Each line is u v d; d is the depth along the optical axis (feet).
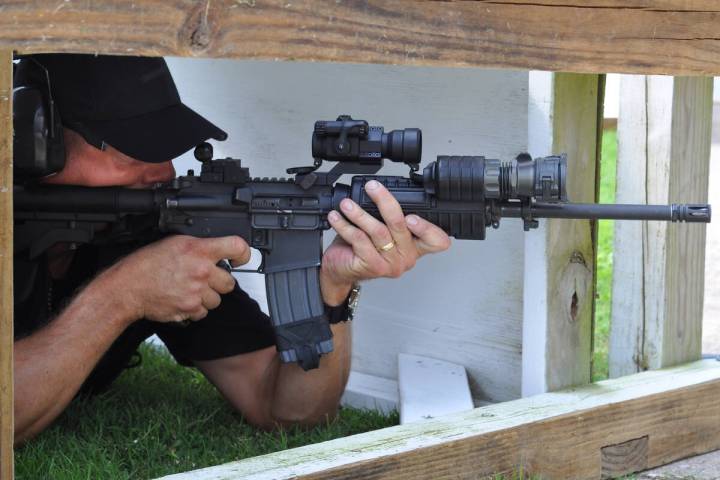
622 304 9.24
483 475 7.12
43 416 7.71
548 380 8.47
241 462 6.50
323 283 7.88
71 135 7.88
